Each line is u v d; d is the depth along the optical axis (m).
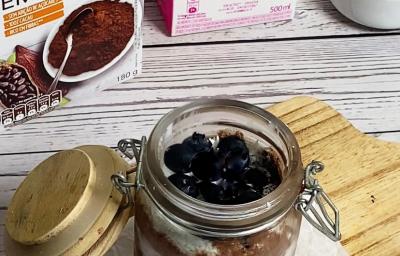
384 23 0.53
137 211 0.31
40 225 0.32
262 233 0.29
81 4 0.43
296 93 0.49
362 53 0.52
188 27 0.52
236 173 0.30
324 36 0.53
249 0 0.51
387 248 0.38
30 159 0.44
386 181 0.40
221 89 0.49
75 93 0.46
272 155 0.32
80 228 0.31
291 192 0.29
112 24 0.45
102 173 0.33
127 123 0.47
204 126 0.32
